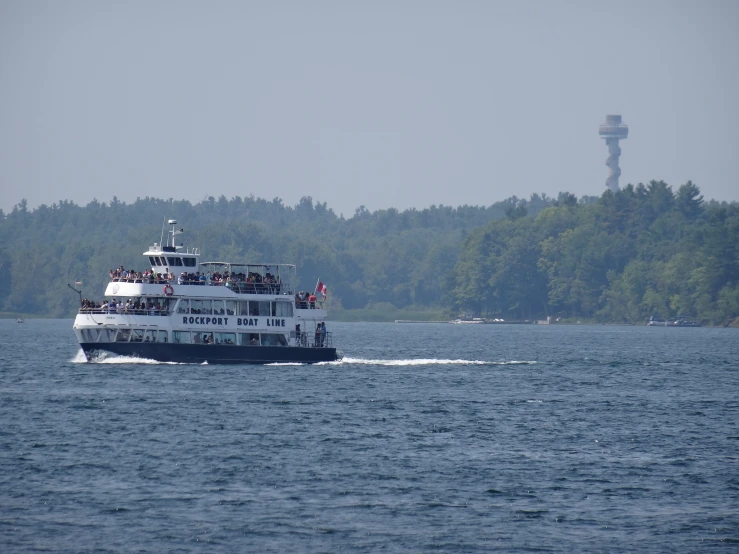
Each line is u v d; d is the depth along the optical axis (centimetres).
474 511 19688
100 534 18062
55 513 19162
